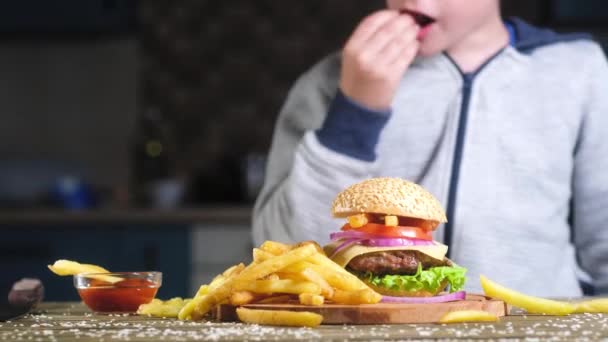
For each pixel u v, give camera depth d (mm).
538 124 1578
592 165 1588
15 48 2811
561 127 1579
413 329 1068
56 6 2557
